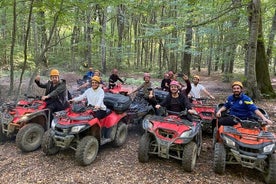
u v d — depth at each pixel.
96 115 5.30
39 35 20.34
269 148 4.10
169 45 16.33
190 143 4.61
